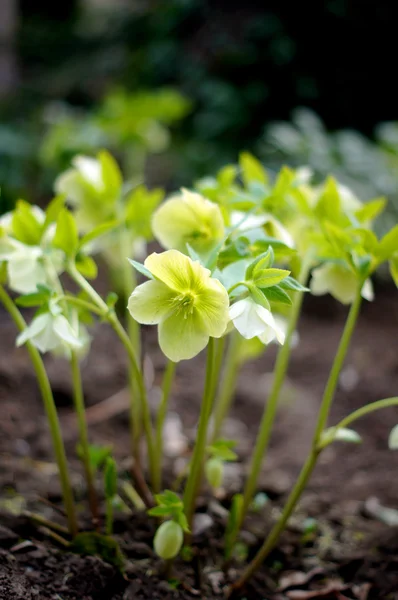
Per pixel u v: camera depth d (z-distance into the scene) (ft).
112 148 7.94
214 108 9.20
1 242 2.66
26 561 2.61
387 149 7.36
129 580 2.66
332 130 9.28
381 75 9.20
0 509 2.94
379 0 8.96
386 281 6.72
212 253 2.34
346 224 2.65
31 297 2.43
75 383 2.78
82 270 2.69
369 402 4.50
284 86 9.26
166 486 3.23
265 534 3.03
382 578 2.86
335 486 3.43
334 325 6.10
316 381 4.84
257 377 4.77
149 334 4.95
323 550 3.01
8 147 7.29
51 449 3.45
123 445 3.56
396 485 3.42
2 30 10.56
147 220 2.98
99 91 10.90
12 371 4.12
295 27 9.27
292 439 3.90
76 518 2.86
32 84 11.14
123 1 13.41
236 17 9.60
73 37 12.37
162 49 10.09
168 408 4.06
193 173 8.45
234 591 2.76
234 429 3.96
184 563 2.81
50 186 7.65
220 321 2.23
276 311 2.94
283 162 7.00
